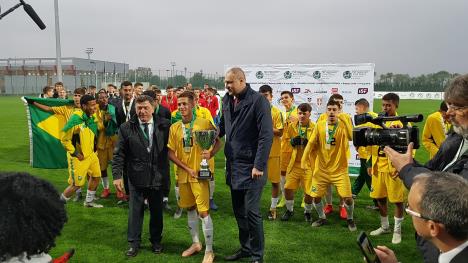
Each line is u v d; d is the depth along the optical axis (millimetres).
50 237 1399
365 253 1896
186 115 4746
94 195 6902
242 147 4359
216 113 14836
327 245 5211
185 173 4762
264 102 4281
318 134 5641
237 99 4410
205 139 4508
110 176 9297
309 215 6203
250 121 4305
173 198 7504
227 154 4508
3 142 14430
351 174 9344
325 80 9195
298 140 6020
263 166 4242
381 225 5641
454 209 1420
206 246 4668
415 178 1635
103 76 57031
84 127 6332
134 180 4734
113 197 7516
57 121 8039
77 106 7867
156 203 4875
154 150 4738
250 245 4500
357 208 6914
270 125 4262
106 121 7246
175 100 13508
